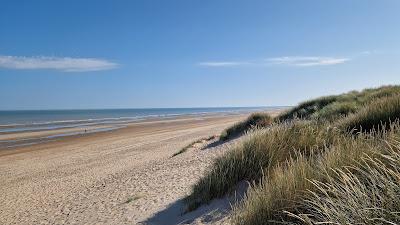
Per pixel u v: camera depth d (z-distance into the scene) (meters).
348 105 15.32
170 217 6.46
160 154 21.50
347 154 4.54
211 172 6.89
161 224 6.25
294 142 6.96
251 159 6.57
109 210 8.71
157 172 13.06
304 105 20.02
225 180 6.35
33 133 48.22
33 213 10.77
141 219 6.89
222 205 5.89
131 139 35.09
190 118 88.69
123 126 59.88
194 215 5.97
